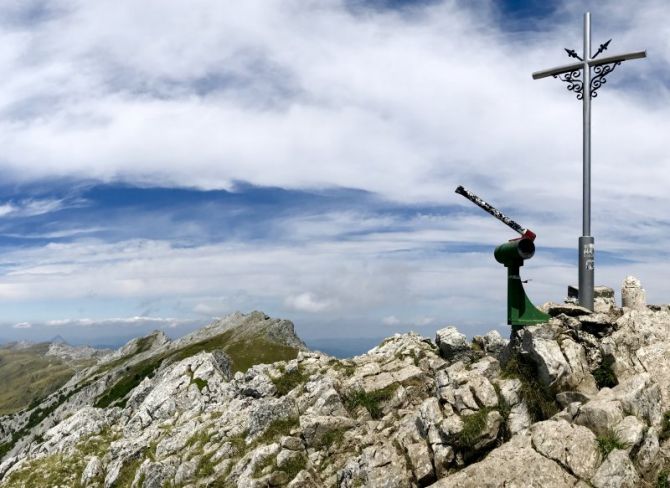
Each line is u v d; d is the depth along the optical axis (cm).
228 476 2484
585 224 2381
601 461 1605
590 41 2406
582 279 2359
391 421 2411
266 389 3388
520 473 1620
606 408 1734
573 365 2005
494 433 1866
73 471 4025
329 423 2425
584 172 2398
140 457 3494
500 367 2289
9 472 4434
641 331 2155
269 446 2419
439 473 1844
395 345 3438
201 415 3603
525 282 2264
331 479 2167
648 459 1622
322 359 3628
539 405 1952
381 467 1942
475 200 2248
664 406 1847
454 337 2933
